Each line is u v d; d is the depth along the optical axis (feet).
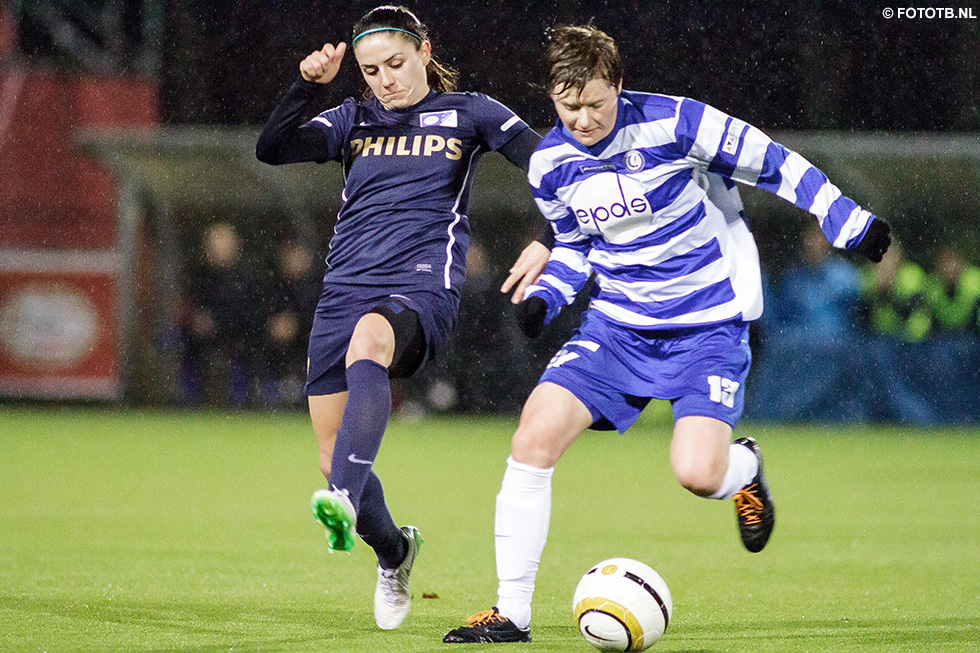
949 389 182.09
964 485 113.80
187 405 206.69
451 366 199.93
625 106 48.24
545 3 154.30
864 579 65.67
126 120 201.05
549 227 53.57
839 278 182.39
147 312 206.59
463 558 72.54
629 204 48.88
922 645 47.65
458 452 146.41
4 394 205.87
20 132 201.36
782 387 184.14
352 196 54.03
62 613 53.93
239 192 200.23
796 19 161.48
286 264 201.98
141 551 74.54
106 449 147.54
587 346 49.98
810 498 104.47
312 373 53.78
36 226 203.21
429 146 53.78
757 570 68.90
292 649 46.44
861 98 167.53
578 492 110.93
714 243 49.78
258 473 123.34
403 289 52.24
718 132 47.65
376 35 52.80
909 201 184.65
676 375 49.49
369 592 61.16
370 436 47.24
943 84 169.17
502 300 198.70
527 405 48.96
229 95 187.21
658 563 71.41
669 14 153.69
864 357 182.70
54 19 209.05
